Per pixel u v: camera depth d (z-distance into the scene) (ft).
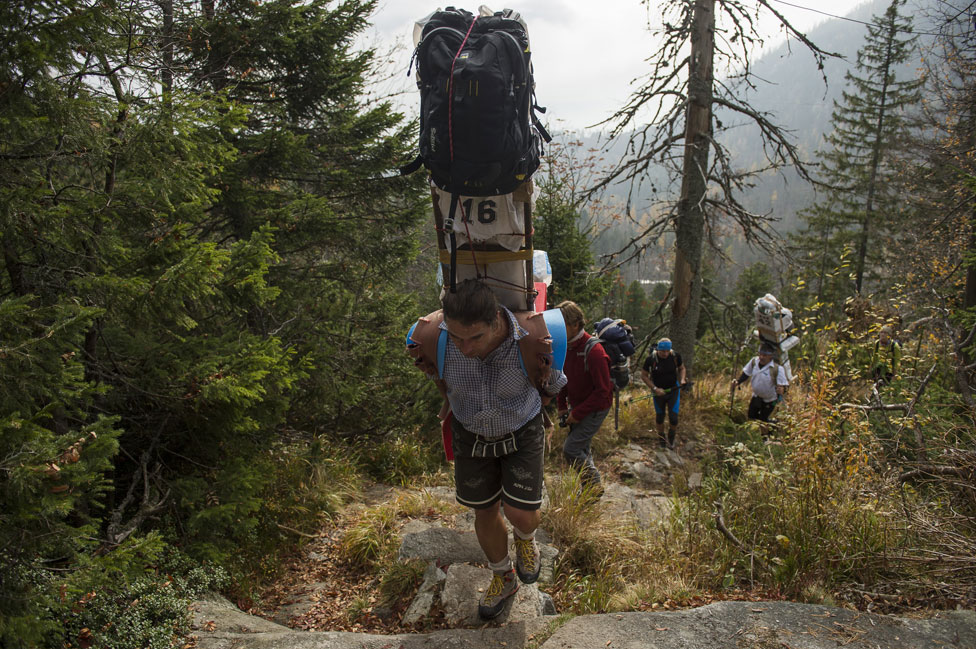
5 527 7.27
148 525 11.68
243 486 12.15
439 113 6.65
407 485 18.25
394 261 26.50
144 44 12.21
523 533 8.88
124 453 12.20
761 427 19.76
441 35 6.86
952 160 36.40
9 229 9.11
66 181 11.15
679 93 29.09
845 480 12.21
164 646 8.33
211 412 12.20
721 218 33.96
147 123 10.65
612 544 12.32
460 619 9.30
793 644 7.88
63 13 8.85
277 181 23.53
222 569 10.91
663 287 67.51
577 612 9.87
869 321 18.39
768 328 22.66
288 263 23.20
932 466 12.46
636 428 24.88
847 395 17.79
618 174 30.48
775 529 11.57
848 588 9.88
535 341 7.81
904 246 49.26
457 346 7.74
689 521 12.78
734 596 10.26
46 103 9.16
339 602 11.00
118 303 9.94
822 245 76.38
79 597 8.40
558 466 20.63
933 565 9.91
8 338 8.13
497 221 7.66
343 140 25.34
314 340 20.79
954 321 18.67
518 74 6.72
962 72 30.53
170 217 12.06
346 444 22.31
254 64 22.34
